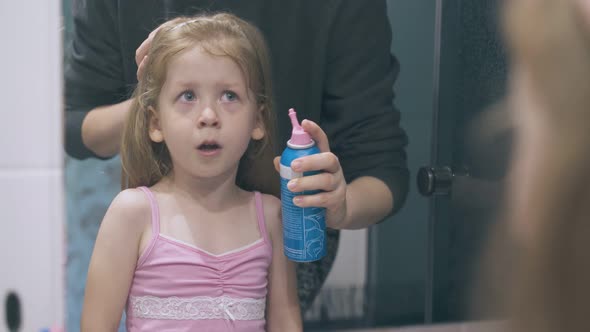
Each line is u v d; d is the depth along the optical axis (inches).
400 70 36.5
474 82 35.4
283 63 35.0
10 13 40.0
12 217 42.1
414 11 36.1
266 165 34.8
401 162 37.1
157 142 32.9
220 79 31.2
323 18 35.2
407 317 38.2
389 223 37.4
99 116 33.9
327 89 36.0
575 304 15.9
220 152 31.8
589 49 17.0
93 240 35.2
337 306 37.7
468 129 35.9
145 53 33.2
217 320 32.0
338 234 37.0
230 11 34.0
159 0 33.0
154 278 31.6
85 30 33.0
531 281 16.4
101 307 31.7
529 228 16.8
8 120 41.2
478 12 35.1
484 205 34.6
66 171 34.3
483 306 33.4
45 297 42.9
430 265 37.8
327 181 30.9
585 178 16.0
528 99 17.7
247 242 33.2
